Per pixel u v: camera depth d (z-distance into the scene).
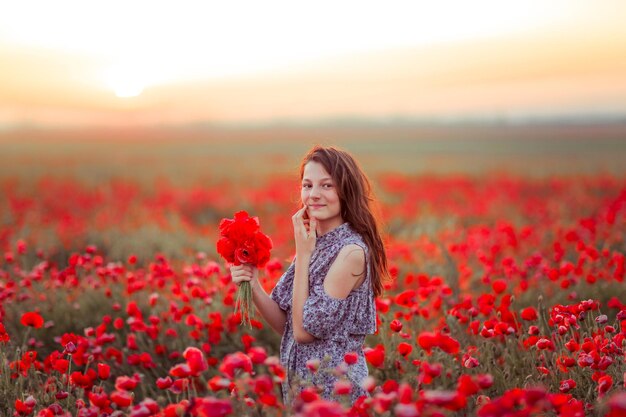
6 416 3.51
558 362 3.44
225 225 3.08
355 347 3.15
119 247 9.29
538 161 46.88
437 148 71.31
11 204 15.28
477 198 16.88
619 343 3.44
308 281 3.09
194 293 4.82
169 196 19.11
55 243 9.48
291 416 2.57
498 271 6.28
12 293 5.24
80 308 5.46
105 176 32.47
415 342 4.32
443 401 2.17
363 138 96.50
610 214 8.70
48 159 47.50
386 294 5.61
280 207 17.58
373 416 2.68
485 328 3.67
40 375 4.02
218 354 4.88
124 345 5.16
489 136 99.69
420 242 8.69
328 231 3.17
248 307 3.08
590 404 3.03
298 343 3.14
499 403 2.15
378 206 3.37
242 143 82.19
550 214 13.81
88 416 2.80
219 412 2.21
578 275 5.71
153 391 4.15
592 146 72.69
